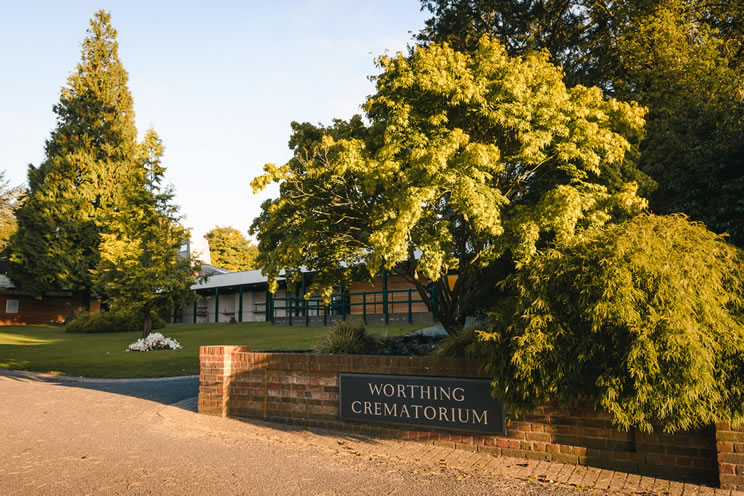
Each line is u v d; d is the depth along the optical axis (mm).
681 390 4625
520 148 7414
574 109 7801
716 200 10297
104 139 40250
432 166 6652
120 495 4684
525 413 5898
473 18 20656
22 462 5812
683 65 14453
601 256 5410
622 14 16688
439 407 6562
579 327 5359
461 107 7785
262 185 7965
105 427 7723
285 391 7973
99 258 37312
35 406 9539
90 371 15414
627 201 7098
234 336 25047
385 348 9719
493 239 7844
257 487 4926
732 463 4742
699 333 4789
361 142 7992
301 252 8594
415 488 4902
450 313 9398
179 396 10570
